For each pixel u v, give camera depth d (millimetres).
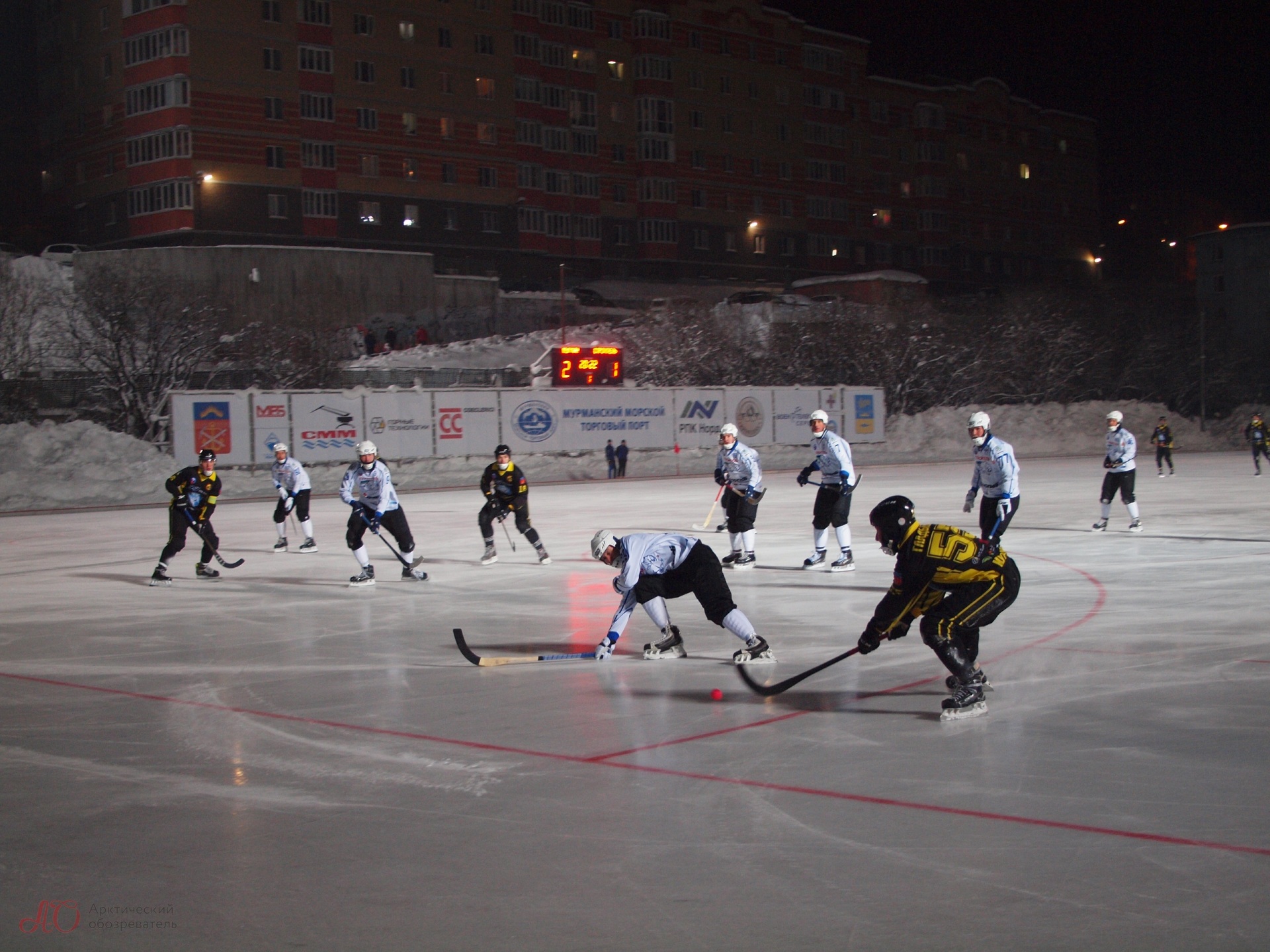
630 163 81000
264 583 13445
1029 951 3535
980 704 6469
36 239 69938
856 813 4859
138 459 30844
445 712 6910
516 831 4734
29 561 16562
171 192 62312
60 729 6668
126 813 5090
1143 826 4617
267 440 31781
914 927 3725
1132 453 16906
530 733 6344
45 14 68625
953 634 6375
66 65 67312
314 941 3723
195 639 9750
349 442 33062
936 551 6234
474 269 73250
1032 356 58344
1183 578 11938
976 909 3850
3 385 34406
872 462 44062
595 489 31172
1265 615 9609
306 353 44125
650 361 50906
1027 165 102875
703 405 40500
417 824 4859
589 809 5000
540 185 75750
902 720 6453
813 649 8641
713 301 69688
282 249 55844
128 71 63406
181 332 39375
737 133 84562
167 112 62156
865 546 15883
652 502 25406
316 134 66375
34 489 28750
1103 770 5383
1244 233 78750
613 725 6473
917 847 4438
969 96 98125
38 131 70750
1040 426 53188
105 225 66062
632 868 4293
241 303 54469
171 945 3709
